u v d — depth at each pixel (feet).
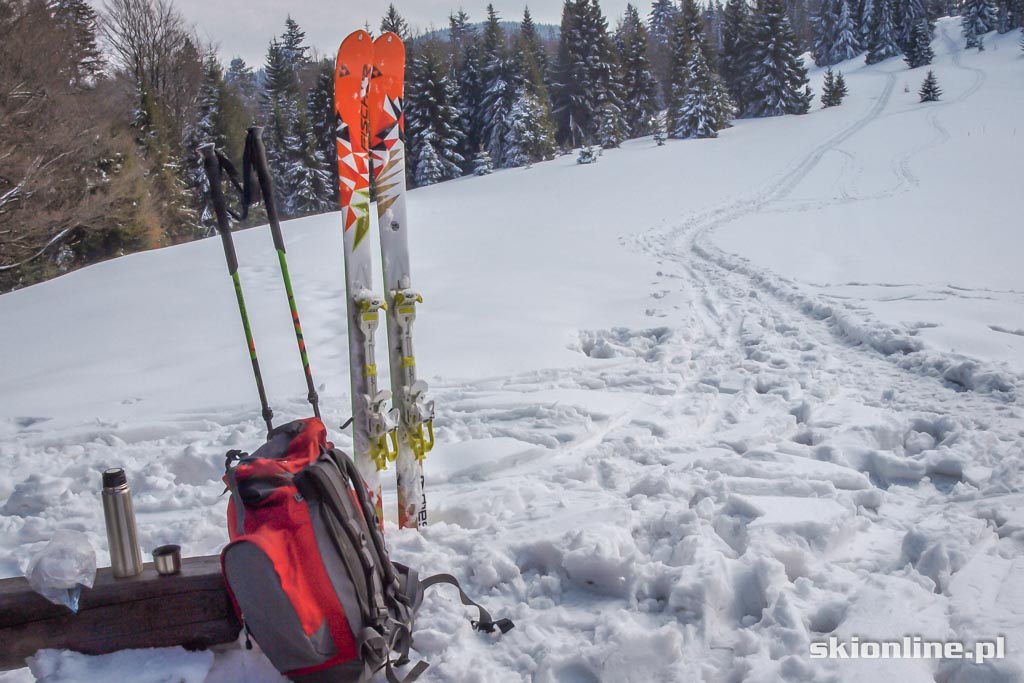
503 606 8.63
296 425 8.18
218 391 17.78
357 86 9.62
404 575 8.36
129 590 7.45
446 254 38.50
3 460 13.71
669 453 13.03
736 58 169.27
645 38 160.66
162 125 95.14
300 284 30.89
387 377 17.70
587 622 8.20
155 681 7.11
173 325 25.17
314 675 6.98
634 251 38.75
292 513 7.04
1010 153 76.59
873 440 12.93
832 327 21.43
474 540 9.75
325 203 128.47
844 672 6.82
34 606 7.34
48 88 62.28
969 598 7.93
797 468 11.62
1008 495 10.42
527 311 24.75
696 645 7.68
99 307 29.19
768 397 15.85
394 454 9.85
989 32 240.12
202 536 10.40
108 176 68.33
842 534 9.37
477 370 18.45
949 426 13.17
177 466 13.08
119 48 115.65
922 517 10.19
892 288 25.20
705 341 21.06
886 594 7.96
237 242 46.06
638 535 9.92
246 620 6.86
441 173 132.67
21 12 61.46
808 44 313.32
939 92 146.41
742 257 34.30
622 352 20.30
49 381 19.60
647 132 161.17
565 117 157.99
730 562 8.64
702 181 75.00
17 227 60.03
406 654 7.42
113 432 14.99
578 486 11.76
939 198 52.44
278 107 129.59
